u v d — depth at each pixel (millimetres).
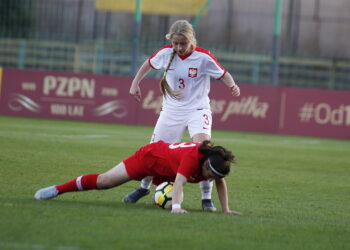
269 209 21203
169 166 18453
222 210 19281
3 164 28266
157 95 66312
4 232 14359
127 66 80938
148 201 21594
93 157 34000
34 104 67500
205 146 17750
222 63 81000
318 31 89875
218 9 90500
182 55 21828
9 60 83562
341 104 64750
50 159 31484
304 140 59344
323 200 24500
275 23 69812
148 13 82062
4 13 84688
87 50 81875
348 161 41875
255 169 33750
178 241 14547
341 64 82062
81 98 67000
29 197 19953
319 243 15516
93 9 87688
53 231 14742
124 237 14586
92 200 20469
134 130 58219
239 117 66375
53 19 87188
